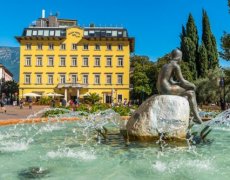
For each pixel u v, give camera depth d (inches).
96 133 551.5
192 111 488.4
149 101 456.8
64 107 1080.2
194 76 2810.0
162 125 439.8
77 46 3147.1
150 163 318.3
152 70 2950.3
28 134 559.5
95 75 3147.1
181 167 303.0
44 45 3144.7
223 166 307.7
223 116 708.7
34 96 2918.3
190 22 2930.6
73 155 354.6
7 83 3892.7
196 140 455.8
